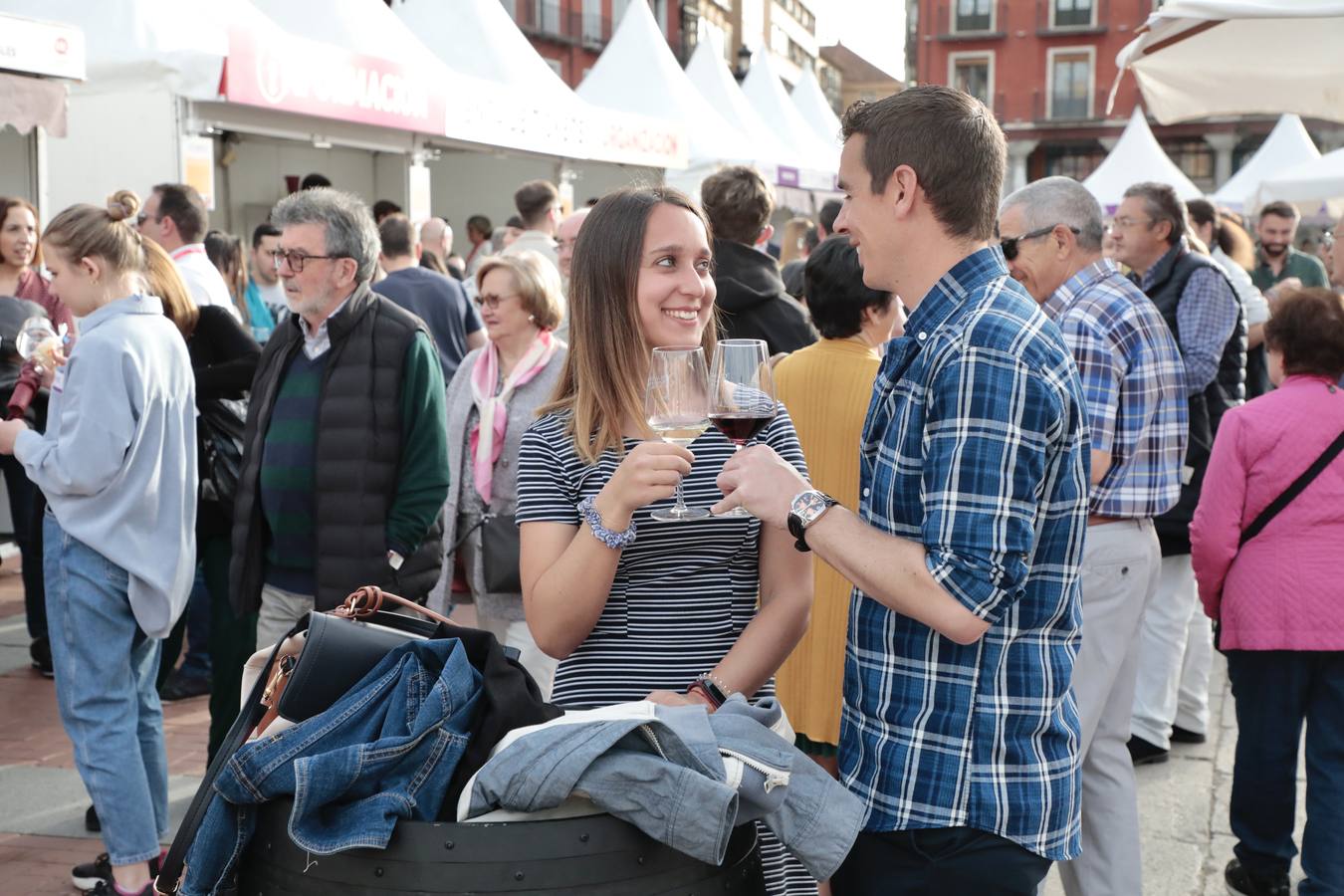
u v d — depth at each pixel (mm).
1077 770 1953
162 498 3545
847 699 1978
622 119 11680
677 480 1965
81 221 3480
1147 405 3494
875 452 1935
